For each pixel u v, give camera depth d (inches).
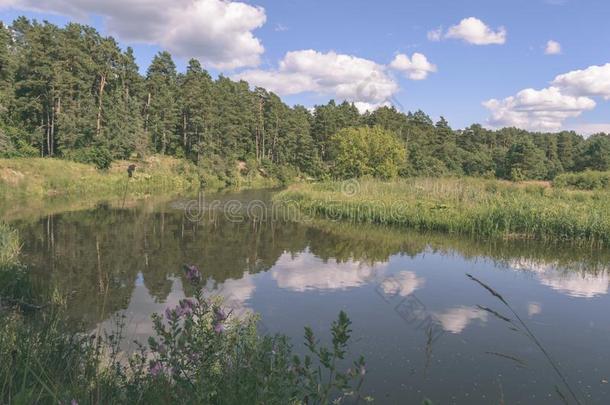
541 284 434.6
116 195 1373.0
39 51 1775.3
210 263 509.7
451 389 229.8
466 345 286.7
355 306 361.7
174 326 116.6
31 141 1769.2
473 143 3604.8
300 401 116.9
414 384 233.9
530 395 226.5
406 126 2635.3
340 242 657.0
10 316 209.6
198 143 2299.5
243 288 408.2
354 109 3184.1
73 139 1700.3
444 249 608.4
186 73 2778.1
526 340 296.2
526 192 1139.3
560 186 1376.7
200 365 115.6
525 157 2768.2
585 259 549.3
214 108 2383.1
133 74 2265.0
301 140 2783.0
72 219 834.2
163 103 2265.0
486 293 402.6
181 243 626.2
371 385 231.3
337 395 210.8
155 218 884.0
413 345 285.1
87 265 480.1
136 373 151.5
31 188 1299.2
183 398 111.9
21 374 129.4
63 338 193.2
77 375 140.8
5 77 1777.8
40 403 112.8
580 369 255.4
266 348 151.9
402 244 644.1
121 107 1888.5
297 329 307.3
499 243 648.4
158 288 399.2
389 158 1863.9
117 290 389.4
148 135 2159.2
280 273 469.4
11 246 506.6
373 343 286.5
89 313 323.6
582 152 3307.1
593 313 348.8
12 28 2228.1
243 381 122.2
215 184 2074.3
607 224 623.8
